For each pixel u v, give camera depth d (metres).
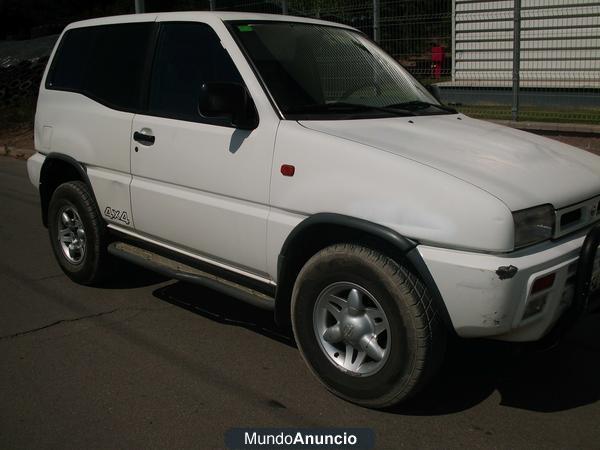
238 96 3.78
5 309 5.03
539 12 11.68
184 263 4.50
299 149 3.62
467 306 3.11
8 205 8.59
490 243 3.05
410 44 10.66
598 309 3.65
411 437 3.33
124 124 4.68
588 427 3.41
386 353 3.38
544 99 10.93
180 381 3.91
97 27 5.27
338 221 3.40
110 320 4.82
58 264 6.07
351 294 3.48
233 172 3.93
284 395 3.75
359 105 4.22
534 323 3.23
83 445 3.26
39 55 19.66
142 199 4.59
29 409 3.59
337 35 4.71
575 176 3.62
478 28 11.83
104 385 3.86
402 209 3.23
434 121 4.22
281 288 3.79
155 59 4.61
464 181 3.17
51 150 5.46
